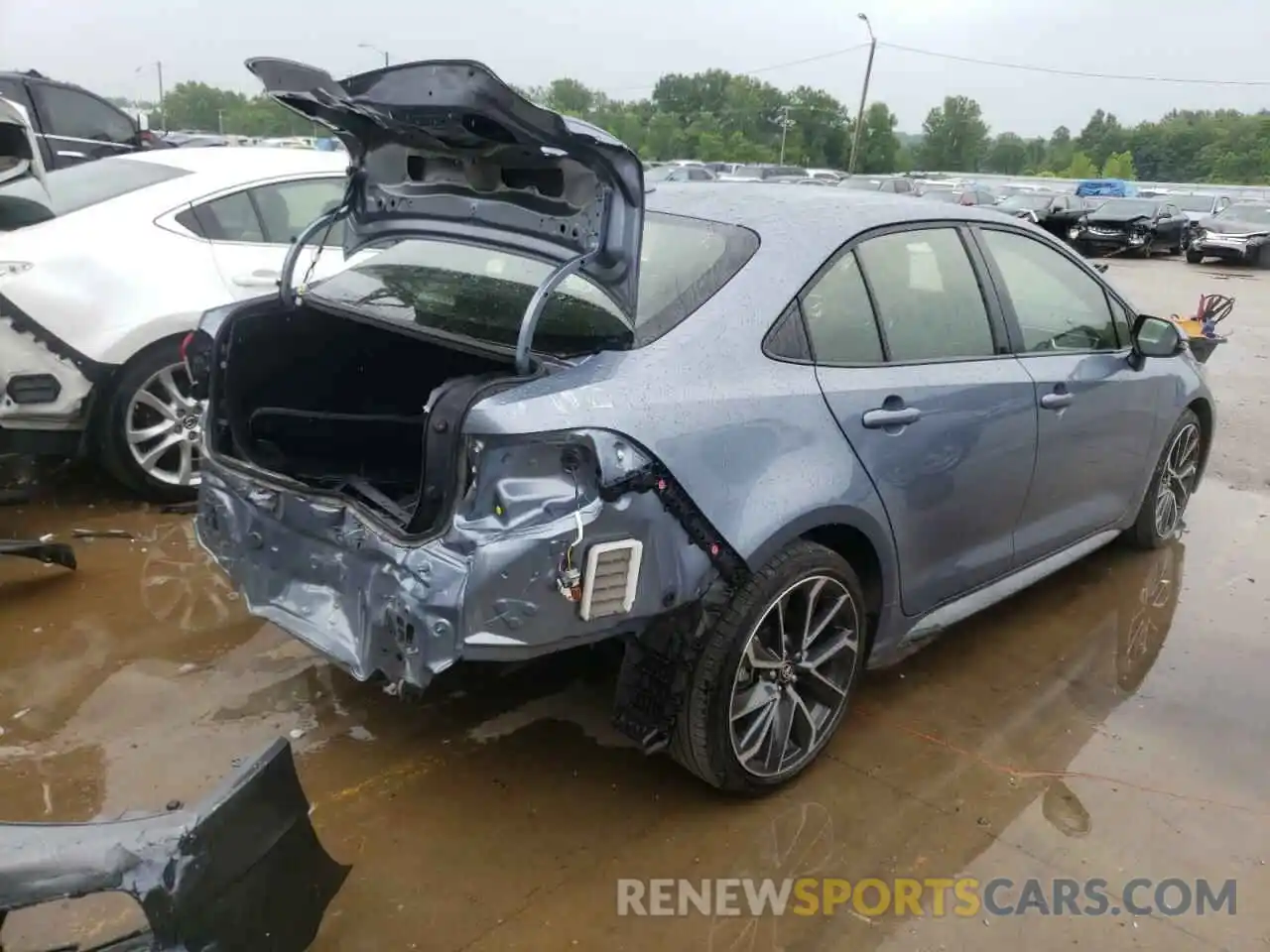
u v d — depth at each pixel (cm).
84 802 287
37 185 489
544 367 248
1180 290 1753
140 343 468
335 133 290
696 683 274
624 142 230
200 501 316
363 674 254
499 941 249
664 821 296
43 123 1134
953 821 304
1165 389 460
